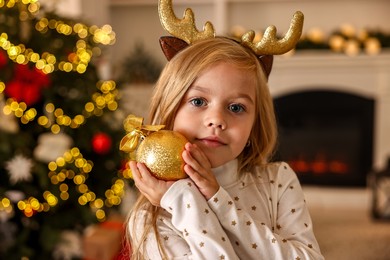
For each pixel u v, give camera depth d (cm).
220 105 63
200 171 62
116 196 213
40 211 190
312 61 352
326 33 380
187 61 65
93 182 211
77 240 215
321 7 377
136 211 70
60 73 197
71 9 302
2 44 172
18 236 182
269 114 72
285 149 371
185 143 62
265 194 73
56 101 194
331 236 290
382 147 356
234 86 63
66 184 197
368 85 352
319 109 362
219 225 62
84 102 199
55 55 191
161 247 65
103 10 341
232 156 64
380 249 269
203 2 366
